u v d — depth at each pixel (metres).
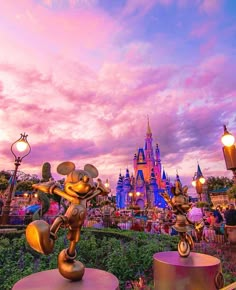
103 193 1.21
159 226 9.95
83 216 1.04
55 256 4.30
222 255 4.82
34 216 5.94
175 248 4.93
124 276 4.04
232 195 11.13
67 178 1.16
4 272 4.13
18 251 4.86
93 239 5.64
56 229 0.95
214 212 10.29
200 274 1.28
